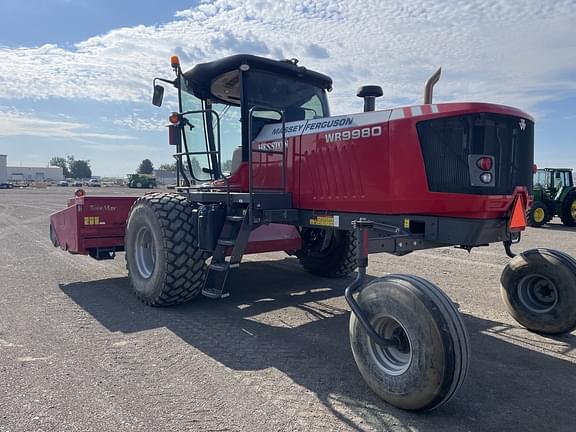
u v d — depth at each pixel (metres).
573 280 3.87
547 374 3.27
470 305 4.96
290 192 4.59
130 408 2.73
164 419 2.62
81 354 3.54
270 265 7.23
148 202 4.89
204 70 5.05
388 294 2.79
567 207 14.33
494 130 3.48
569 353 3.66
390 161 3.73
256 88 4.96
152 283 4.76
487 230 3.53
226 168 5.32
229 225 4.50
